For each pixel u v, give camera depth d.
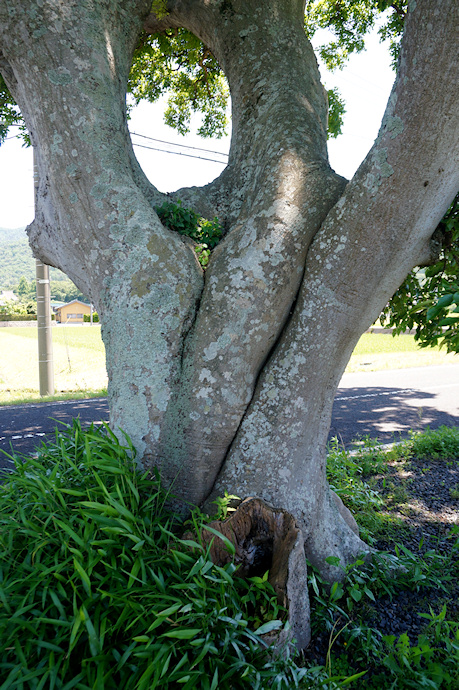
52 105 2.58
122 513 1.96
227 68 3.42
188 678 1.59
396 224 2.25
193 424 2.58
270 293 2.56
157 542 2.21
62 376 12.39
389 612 2.59
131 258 2.61
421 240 2.39
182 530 2.56
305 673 1.88
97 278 2.71
